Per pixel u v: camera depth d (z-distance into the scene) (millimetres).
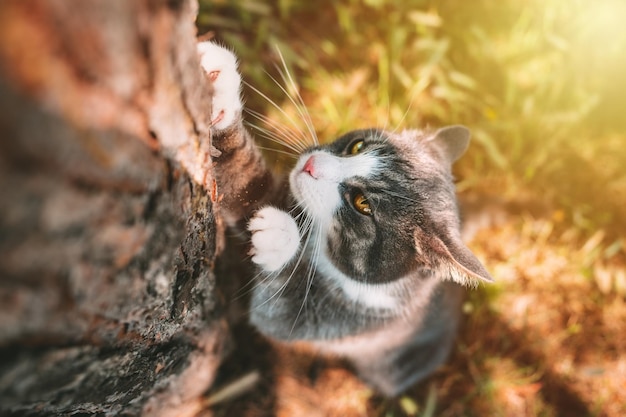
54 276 136
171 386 285
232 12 446
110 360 194
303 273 301
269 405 365
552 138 472
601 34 496
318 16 478
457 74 448
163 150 163
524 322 417
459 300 387
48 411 194
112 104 132
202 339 291
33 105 110
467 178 453
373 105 453
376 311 311
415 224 272
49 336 152
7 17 104
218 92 219
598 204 465
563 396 395
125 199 147
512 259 433
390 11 491
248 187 271
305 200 289
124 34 126
